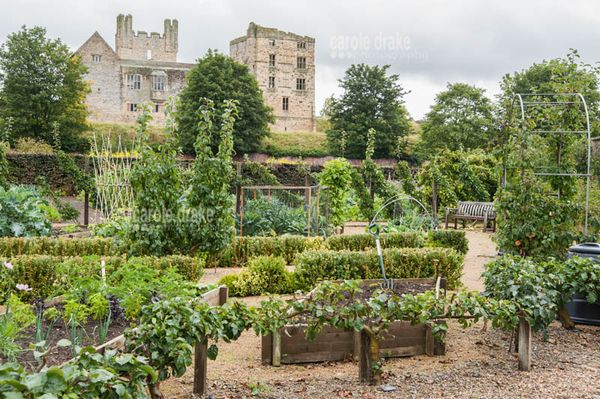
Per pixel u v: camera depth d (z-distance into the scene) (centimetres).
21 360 450
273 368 532
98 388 310
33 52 4162
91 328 553
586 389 475
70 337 521
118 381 324
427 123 5088
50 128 4072
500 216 880
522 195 838
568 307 686
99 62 5747
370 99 4891
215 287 685
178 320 422
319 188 1438
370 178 1833
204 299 634
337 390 471
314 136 5400
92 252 1068
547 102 1065
